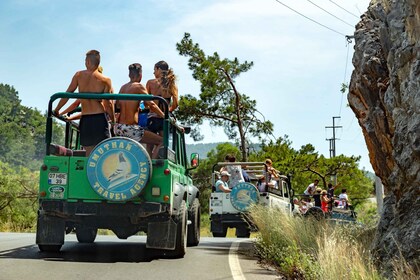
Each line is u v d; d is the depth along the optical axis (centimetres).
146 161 905
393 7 929
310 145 4078
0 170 3036
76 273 788
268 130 4056
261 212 1287
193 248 1202
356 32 1074
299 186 3944
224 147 4259
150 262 935
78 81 977
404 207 778
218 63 3881
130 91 1007
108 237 1486
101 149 909
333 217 1734
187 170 1182
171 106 1089
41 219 975
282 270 869
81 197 924
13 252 995
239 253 1134
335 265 696
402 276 653
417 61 775
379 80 953
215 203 1853
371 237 966
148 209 917
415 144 734
